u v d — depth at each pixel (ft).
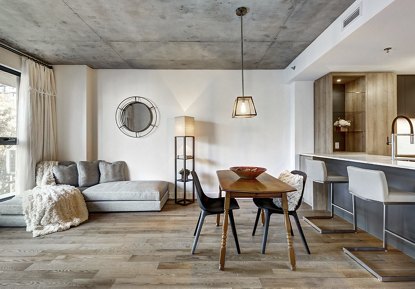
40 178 13.71
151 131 16.71
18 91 13.79
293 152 16.22
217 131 16.75
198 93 16.71
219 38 11.87
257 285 6.81
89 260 8.18
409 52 11.00
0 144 12.69
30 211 10.89
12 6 9.11
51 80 15.34
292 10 9.34
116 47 12.94
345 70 13.70
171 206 14.74
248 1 8.74
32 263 7.98
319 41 11.57
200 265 7.86
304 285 6.81
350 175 8.76
